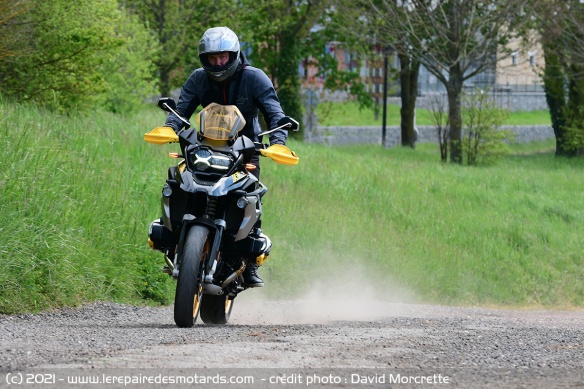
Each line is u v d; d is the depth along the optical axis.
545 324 38.62
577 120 165.25
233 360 20.81
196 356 21.23
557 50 158.50
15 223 35.62
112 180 49.41
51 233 37.47
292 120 29.34
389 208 78.38
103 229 43.09
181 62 133.00
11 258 34.50
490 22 134.50
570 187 105.31
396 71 190.00
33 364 20.03
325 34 176.38
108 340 24.47
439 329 31.61
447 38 133.75
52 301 35.38
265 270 55.28
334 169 90.75
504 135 140.38
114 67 93.94
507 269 69.88
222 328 28.58
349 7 141.50
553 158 167.62
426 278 62.97
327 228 64.69
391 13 133.50
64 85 71.25
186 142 28.27
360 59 164.25
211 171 27.92
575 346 25.66
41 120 58.34
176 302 27.30
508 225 79.12
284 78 163.38
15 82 69.19
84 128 63.94
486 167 128.38
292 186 77.00
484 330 31.30
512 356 22.92
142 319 34.06
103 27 73.75
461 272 66.94
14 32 65.25
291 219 64.56
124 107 95.88
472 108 140.38
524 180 105.25
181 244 27.91
